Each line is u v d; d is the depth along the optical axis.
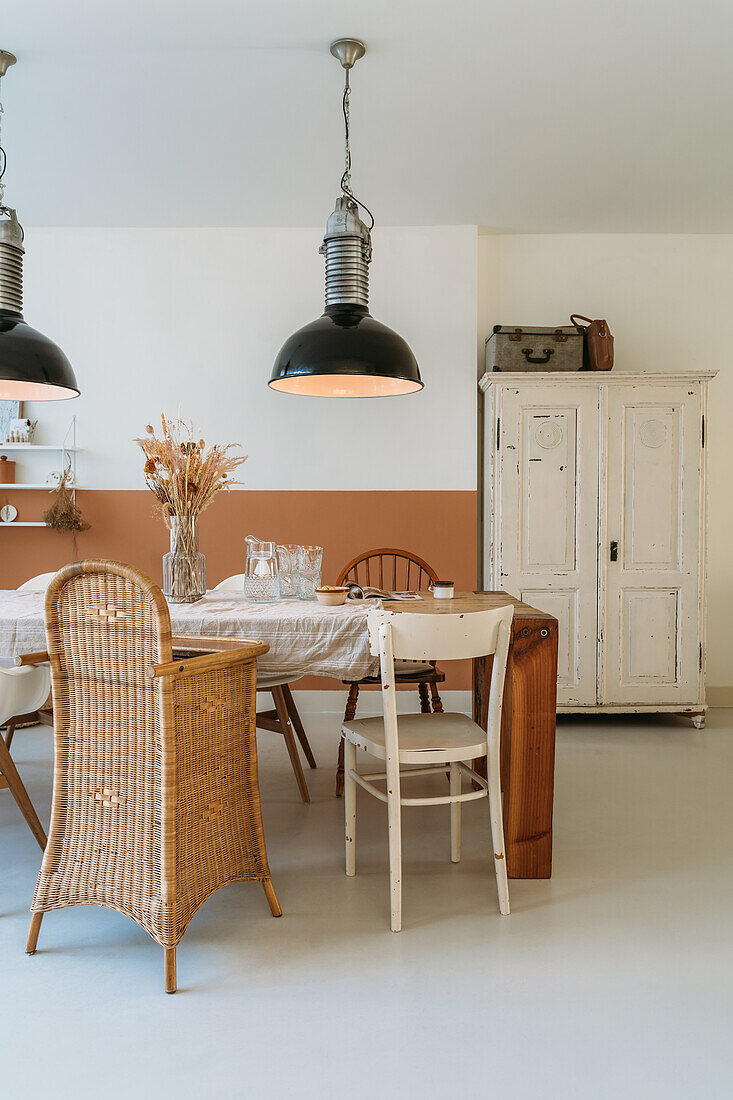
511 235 4.74
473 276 4.57
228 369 4.61
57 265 4.59
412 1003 1.86
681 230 4.68
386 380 2.99
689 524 4.23
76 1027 1.77
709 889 2.43
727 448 4.79
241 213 4.38
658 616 4.25
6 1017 1.80
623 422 4.22
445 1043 1.72
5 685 2.47
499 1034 1.75
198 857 2.02
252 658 2.21
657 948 2.10
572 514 4.24
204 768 2.04
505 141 3.54
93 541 4.64
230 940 2.13
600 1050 1.70
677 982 1.95
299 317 4.61
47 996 1.89
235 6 2.56
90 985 1.94
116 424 4.62
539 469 4.23
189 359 4.61
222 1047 1.70
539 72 2.97
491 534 4.39
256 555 2.92
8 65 2.90
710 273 4.74
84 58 2.87
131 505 4.64
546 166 3.80
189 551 2.97
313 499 4.63
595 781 3.42
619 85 3.07
